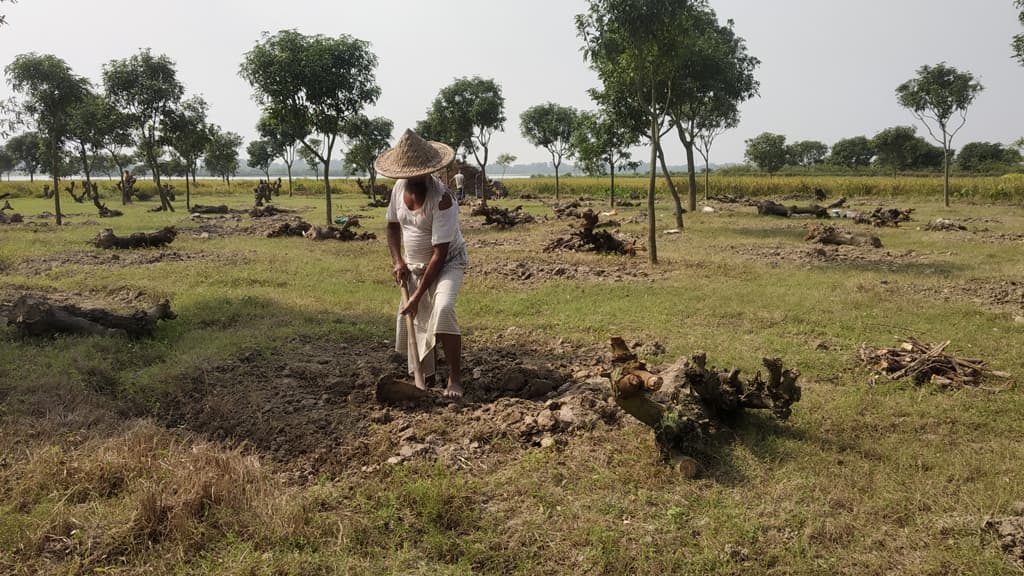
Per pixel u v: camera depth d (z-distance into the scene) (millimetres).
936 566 2836
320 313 7770
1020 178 40000
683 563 2869
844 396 4988
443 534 3072
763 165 77250
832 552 2977
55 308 6383
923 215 24500
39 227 19453
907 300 8711
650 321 7516
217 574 2717
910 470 3758
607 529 3117
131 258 12734
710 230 18969
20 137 70250
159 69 27500
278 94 19625
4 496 3285
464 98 33156
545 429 4223
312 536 3010
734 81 23094
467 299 8852
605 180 68875
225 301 8344
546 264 12344
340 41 19906
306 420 4336
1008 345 6531
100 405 4648
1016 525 3006
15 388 4793
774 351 6281
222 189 55781
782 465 3822
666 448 3771
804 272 11148
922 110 27609
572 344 6508
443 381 5215
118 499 3270
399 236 5086
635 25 11711
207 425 4387
